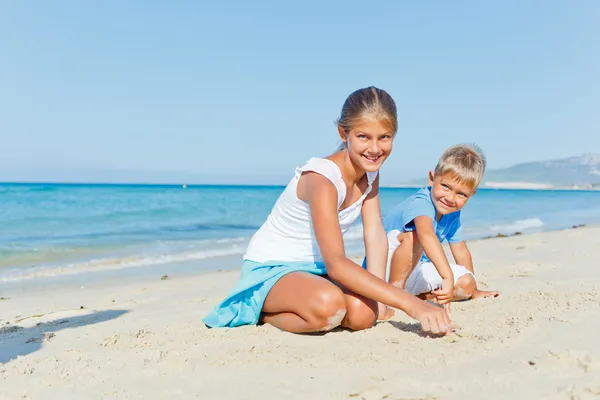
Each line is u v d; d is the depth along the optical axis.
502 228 13.76
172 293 4.99
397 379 2.02
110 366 2.33
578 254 6.47
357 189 3.14
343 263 2.71
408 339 2.56
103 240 9.99
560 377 1.96
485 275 4.98
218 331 2.90
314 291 2.74
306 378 2.11
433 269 3.73
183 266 7.23
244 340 2.67
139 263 7.45
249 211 18.17
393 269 3.54
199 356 2.43
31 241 9.59
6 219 13.47
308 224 3.07
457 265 3.76
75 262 7.42
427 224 3.30
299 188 3.03
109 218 14.64
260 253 3.20
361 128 2.77
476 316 2.90
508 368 2.07
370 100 2.77
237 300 3.13
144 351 2.52
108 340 2.80
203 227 13.22
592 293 3.30
